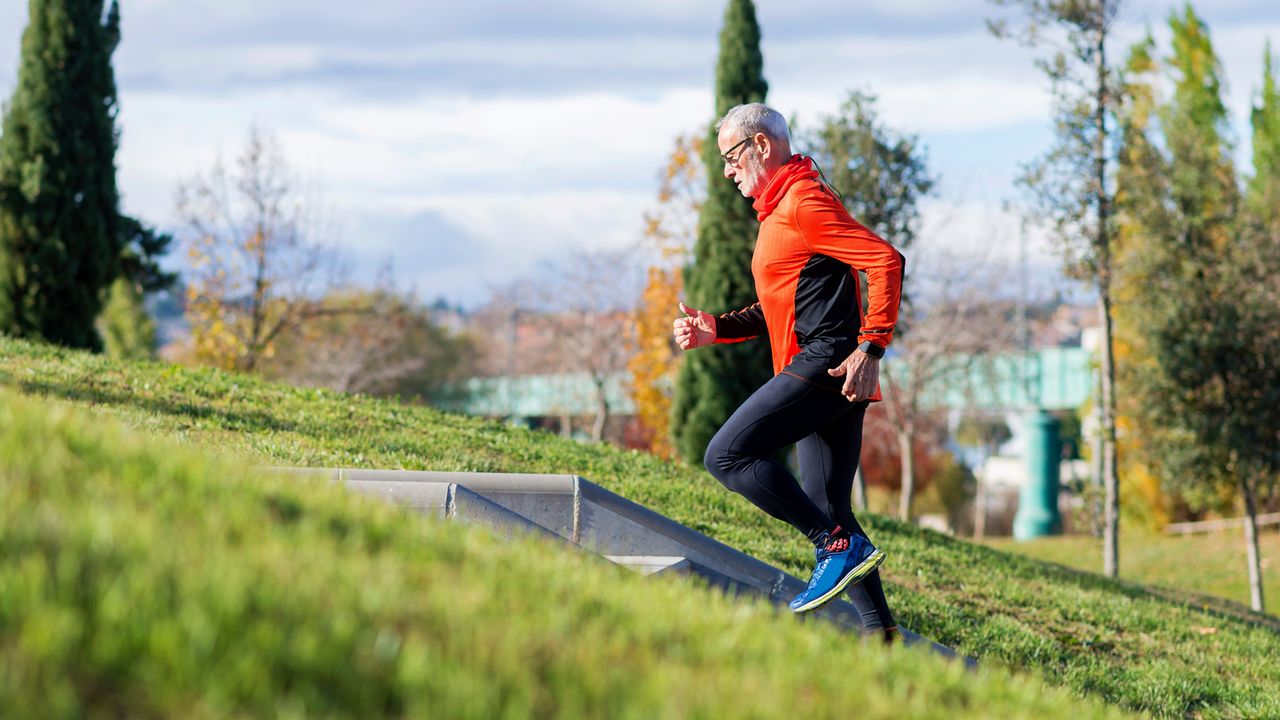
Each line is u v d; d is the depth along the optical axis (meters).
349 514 3.26
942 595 9.64
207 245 29.56
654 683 2.38
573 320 39.78
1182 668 8.77
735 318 5.42
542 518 6.37
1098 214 17.33
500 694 2.19
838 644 3.45
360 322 42.41
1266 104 24.84
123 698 1.94
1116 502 17.72
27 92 19.42
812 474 4.89
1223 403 19.05
